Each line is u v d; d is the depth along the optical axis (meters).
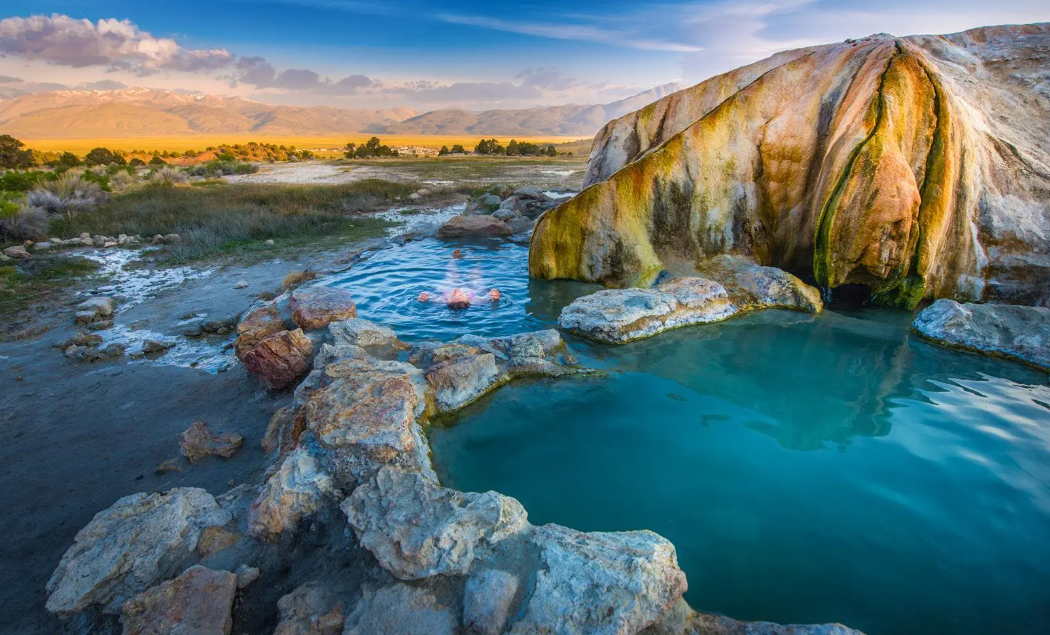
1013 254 9.29
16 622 3.98
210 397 7.39
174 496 4.70
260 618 3.71
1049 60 11.04
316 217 20.12
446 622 3.44
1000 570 4.02
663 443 5.82
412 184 32.97
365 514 4.25
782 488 5.02
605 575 3.58
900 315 9.45
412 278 12.35
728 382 7.19
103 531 4.39
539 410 6.58
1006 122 10.46
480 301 10.70
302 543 4.36
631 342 8.55
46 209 21.86
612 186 11.31
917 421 6.11
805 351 8.09
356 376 6.36
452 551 3.77
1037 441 5.67
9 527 5.03
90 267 14.05
